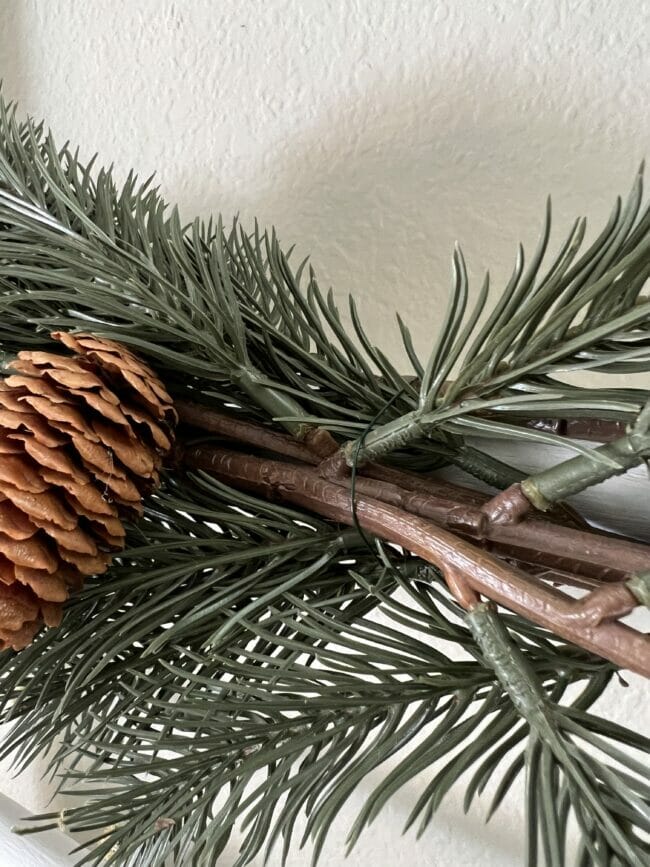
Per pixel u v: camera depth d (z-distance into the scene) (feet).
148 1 0.83
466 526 0.43
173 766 0.47
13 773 0.95
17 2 0.90
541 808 0.35
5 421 0.41
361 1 0.74
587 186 0.68
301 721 0.46
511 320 0.42
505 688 0.39
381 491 0.47
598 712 0.71
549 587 0.39
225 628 0.44
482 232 0.71
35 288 0.55
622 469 0.39
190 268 0.52
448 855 0.76
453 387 0.44
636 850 0.33
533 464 0.51
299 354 0.51
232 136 0.81
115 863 0.46
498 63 0.69
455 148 0.72
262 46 0.78
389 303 0.76
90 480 0.42
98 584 0.51
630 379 0.67
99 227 0.55
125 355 0.45
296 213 0.79
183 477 0.54
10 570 0.41
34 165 0.60
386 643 0.45
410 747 0.76
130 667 0.48
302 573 0.47
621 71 0.65
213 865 0.43
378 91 0.74
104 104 0.87
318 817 0.40
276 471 0.50
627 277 0.41
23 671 0.50
